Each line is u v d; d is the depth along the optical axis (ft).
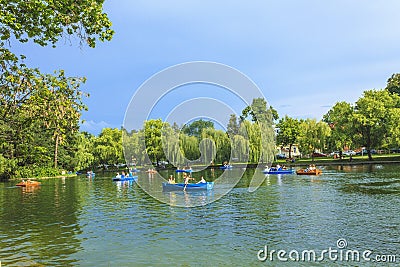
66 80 50.93
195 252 45.88
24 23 37.73
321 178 138.10
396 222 58.23
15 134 47.62
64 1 36.52
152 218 68.85
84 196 110.22
